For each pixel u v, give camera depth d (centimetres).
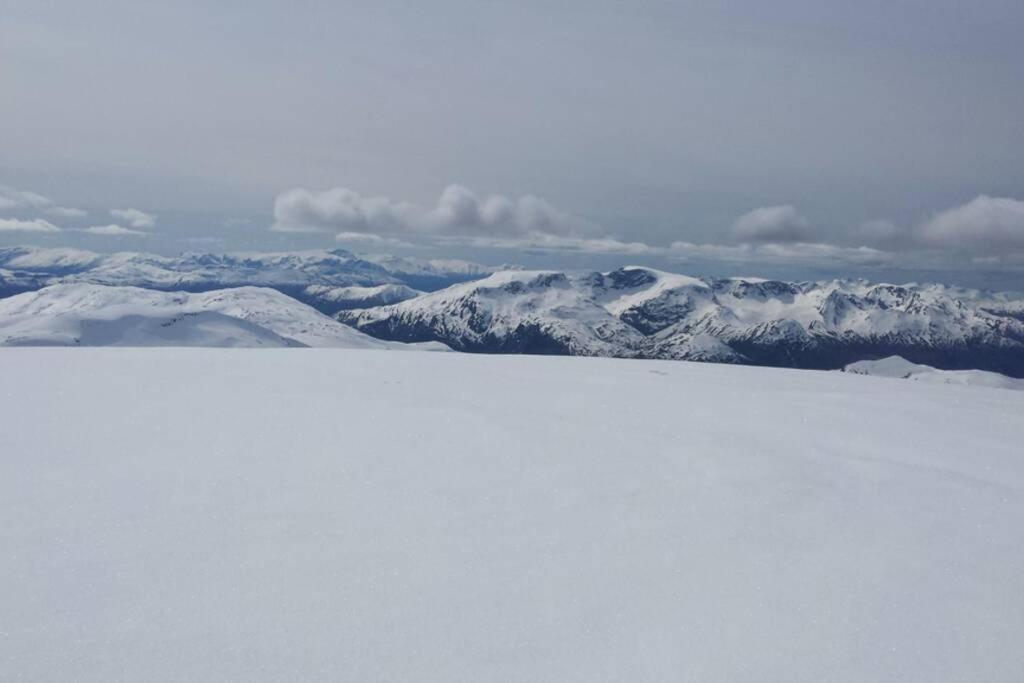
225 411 1184
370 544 630
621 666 456
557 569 592
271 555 600
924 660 479
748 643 489
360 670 437
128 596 522
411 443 990
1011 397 1661
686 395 1502
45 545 611
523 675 441
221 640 465
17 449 921
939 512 771
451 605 523
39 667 430
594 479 843
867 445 1070
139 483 786
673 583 575
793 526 711
